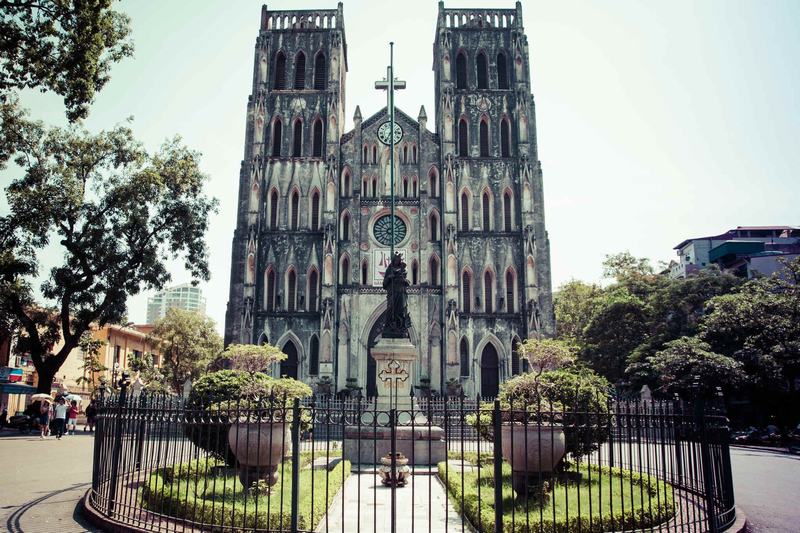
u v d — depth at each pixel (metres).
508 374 58.12
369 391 57.88
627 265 82.62
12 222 44.09
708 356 45.62
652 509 14.67
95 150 47.78
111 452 16.39
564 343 53.94
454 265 58.88
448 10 68.12
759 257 76.62
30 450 31.33
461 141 64.06
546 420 15.42
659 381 51.94
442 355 57.78
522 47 65.88
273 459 16.17
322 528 14.13
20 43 24.28
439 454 26.30
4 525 14.62
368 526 14.45
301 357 57.72
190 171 51.03
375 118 63.81
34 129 45.06
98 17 24.73
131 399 16.25
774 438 45.19
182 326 83.56
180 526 13.60
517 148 63.16
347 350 57.56
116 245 47.44
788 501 19.89
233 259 60.06
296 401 12.77
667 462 27.70
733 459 33.59
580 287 84.31
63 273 45.81
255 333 58.28
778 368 43.91
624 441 37.16
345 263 60.16
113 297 47.09
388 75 52.81
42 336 47.78
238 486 17.41
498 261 60.69
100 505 15.37
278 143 63.56
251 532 12.72
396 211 61.03
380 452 26.48
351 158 62.28
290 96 64.38
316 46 66.31
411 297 58.62
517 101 64.25
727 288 60.34
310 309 59.22
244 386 20.31
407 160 62.78
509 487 17.61
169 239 50.41
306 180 61.97
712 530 13.02
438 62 67.00
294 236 60.69
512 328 59.19
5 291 42.62
